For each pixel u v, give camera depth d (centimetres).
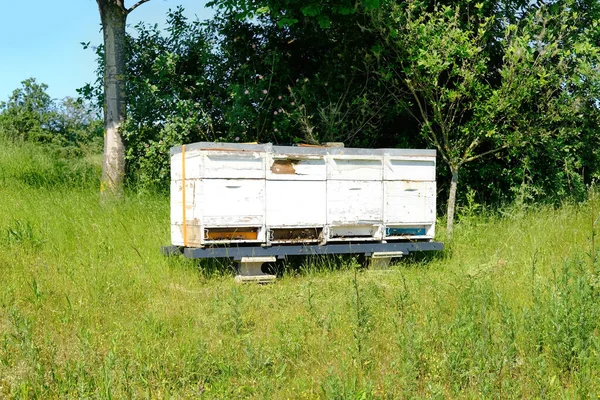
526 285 615
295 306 582
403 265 779
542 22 970
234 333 493
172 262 728
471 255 818
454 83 915
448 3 1032
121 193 1081
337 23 1082
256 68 1177
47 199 1002
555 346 434
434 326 479
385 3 935
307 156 703
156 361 431
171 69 1148
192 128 1143
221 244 695
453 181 955
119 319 538
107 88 1127
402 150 748
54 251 751
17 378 405
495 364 404
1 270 665
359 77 1121
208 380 420
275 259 698
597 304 480
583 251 772
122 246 787
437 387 372
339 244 735
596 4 1041
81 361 416
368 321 494
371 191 737
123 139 1136
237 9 1082
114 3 1109
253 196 684
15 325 450
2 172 1243
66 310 555
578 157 1109
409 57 910
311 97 1107
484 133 943
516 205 1003
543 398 379
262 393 386
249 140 1161
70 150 1711
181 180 703
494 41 1055
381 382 414
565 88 981
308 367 439
